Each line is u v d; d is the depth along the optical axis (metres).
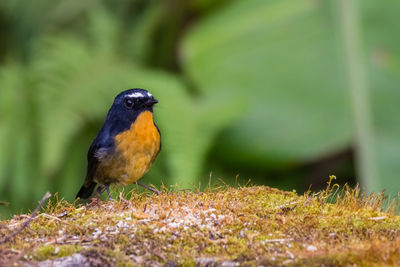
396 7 11.36
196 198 7.73
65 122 11.34
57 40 12.30
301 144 11.09
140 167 9.67
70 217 7.37
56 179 11.85
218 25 12.27
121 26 13.28
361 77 11.07
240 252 6.53
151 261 6.44
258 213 7.26
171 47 13.17
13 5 13.57
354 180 12.15
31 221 7.28
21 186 11.67
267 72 11.57
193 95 12.32
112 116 9.55
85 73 11.86
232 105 11.26
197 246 6.66
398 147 10.45
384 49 11.18
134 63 12.74
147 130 9.54
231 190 7.97
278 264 6.26
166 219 7.13
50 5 13.62
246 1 12.30
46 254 6.51
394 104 10.82
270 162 11.26
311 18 11.71
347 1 11.55
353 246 6.55
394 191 10.01
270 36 11.77
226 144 11.38
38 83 11.77
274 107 11.33
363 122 10.75
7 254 6.56
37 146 11.68
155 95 11.43
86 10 13.64
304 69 11.42
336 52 11.37
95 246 6.66
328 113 11.05
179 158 10.71
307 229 6.95
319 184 12.08
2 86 11.86
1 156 11.58
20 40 13.57
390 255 6.22
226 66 11.79
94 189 10.33
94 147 9.66
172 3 12.91
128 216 7.25
